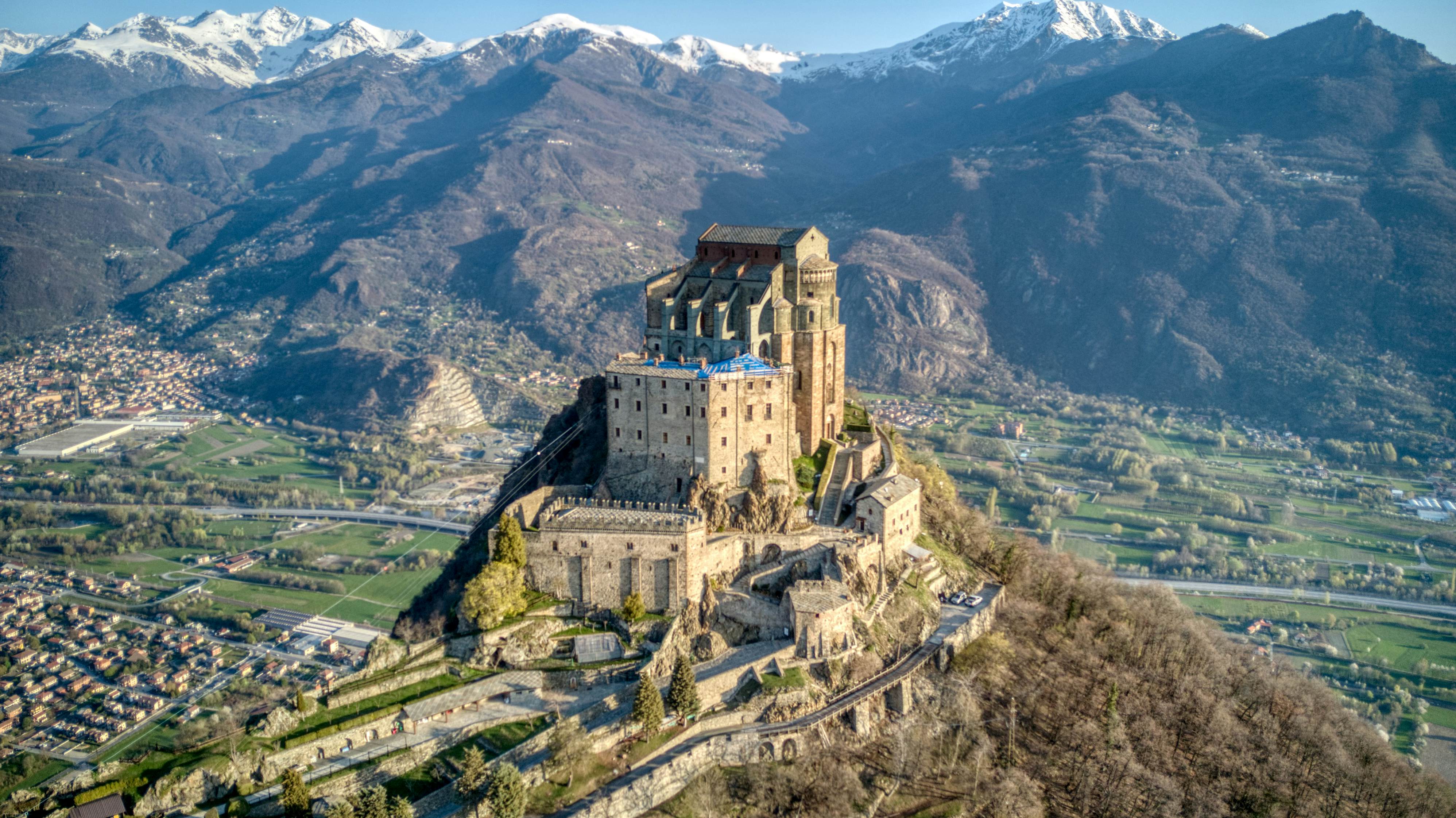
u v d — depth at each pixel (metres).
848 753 184.38
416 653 192.88
